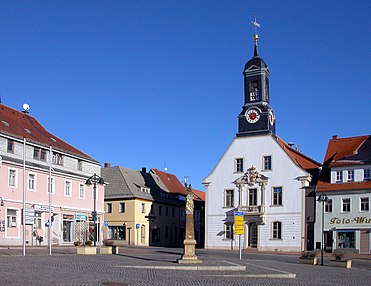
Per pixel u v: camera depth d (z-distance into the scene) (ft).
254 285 64.95
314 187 192.85
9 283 54.85
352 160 189.98
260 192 202.59
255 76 213.25
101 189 210.59
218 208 210.38
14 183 165.07
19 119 192.44
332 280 78.38
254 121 209.46
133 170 270.46
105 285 57.21
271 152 203.31
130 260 102.89
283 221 196.65
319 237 188.65
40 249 145.38
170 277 70.85
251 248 200.85
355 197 183.83
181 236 285.64
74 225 191.62
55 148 184.96
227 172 211.00
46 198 178.09
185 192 303.27
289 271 90.07
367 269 112.47
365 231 179.83
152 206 257.14
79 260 97.86
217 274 79.25
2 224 158.10
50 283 56.29
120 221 245.24
